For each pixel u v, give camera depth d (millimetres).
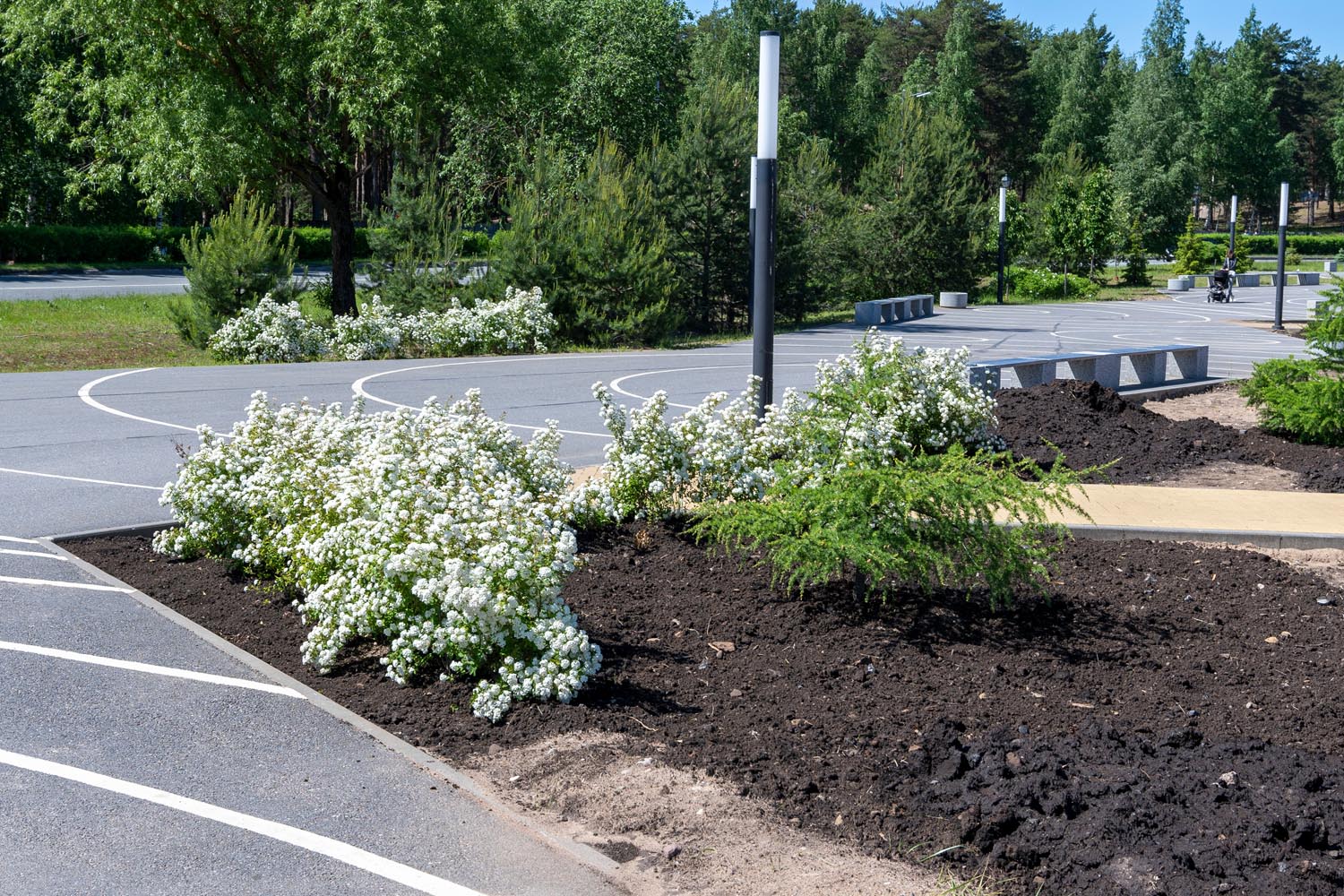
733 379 18750
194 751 5023
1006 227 53781
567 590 7098
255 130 24062
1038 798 4449
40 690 5656
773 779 4758
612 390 17188
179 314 23609
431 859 4148
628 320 25156
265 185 26641
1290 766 4762
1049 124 100000
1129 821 4246
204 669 5969
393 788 4711
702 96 31781
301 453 7871
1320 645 6324
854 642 6352
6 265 45000
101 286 37500
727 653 6203
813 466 7754
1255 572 7504
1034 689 5746
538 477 8273
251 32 24938
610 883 3986
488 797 4621
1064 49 116312
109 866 4078
